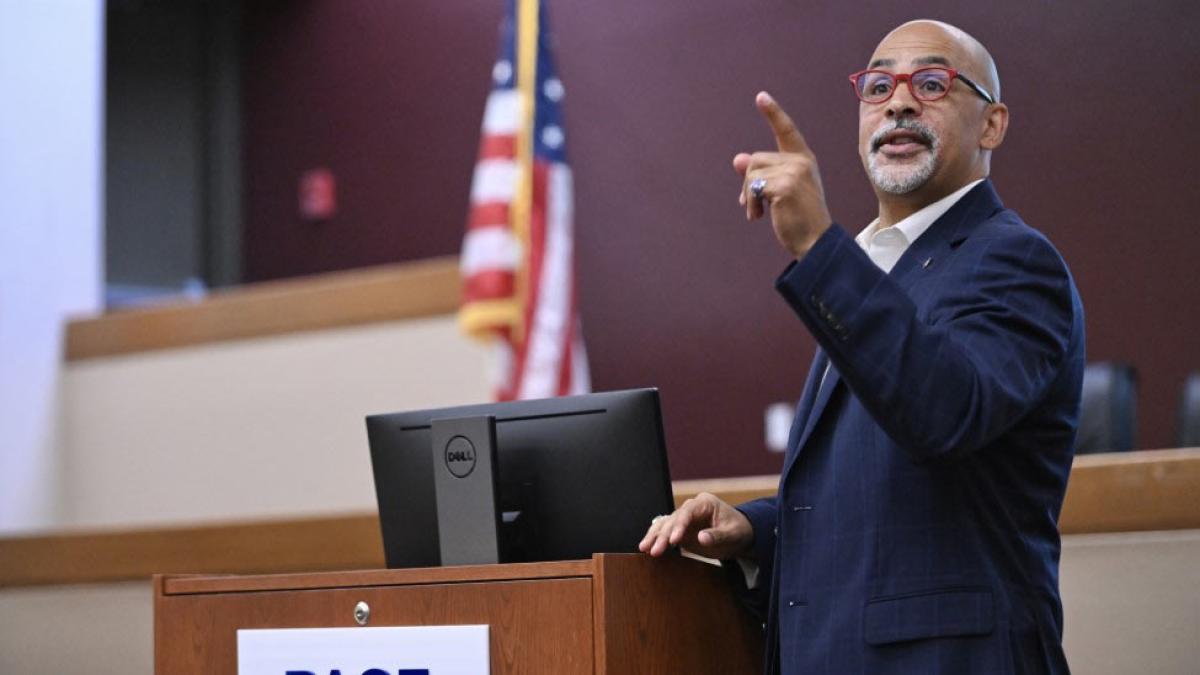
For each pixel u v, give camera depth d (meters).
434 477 5.01
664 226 15.55
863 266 4.06
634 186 15.76
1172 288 12.78
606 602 4.36
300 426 11.87
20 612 9.67
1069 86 13.35
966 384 4.01
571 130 16.17
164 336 12.62
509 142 11.78
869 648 4.27
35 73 13.30
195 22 19.17
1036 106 13.50
